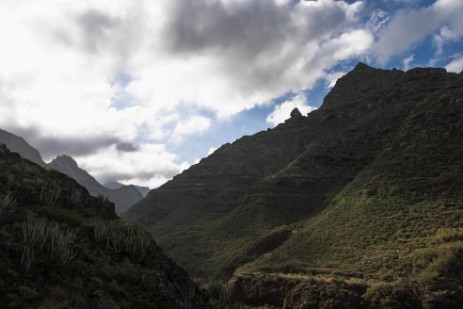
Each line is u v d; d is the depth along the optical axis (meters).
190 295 16.31
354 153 105.12
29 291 9.80
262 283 45.34
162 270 16.55
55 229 13.12
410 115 100.31
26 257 11.12
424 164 69.31
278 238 67.06
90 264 13.32
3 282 9.66
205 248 71.75
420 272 39.22
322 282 40.91
